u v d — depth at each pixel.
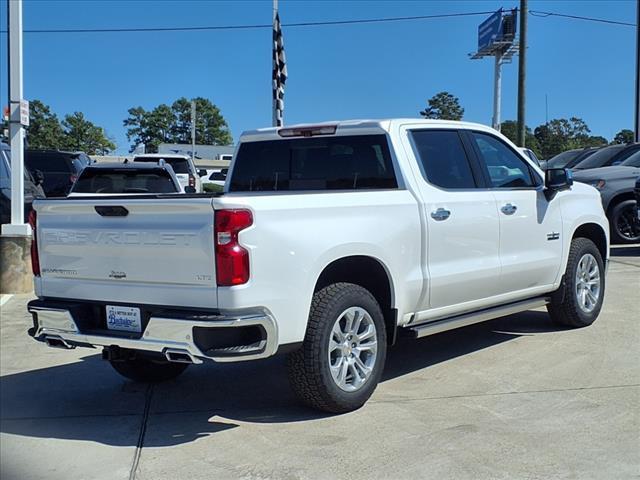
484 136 6.24
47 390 5.58
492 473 3.84
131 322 4.54
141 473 3.96
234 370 6.09
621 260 11.70
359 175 5.61
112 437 4.54
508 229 6.10
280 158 6.16
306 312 4.48
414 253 5.24
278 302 4.30
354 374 4.82
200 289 4.21
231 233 4.12
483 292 5.93
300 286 4.42
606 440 4.26
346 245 4.70
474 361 6.09
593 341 6.62
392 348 6.63
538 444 4.21
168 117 113.00
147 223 4.38
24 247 10.01
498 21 42.12
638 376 5.51
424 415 4.75
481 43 44.94
